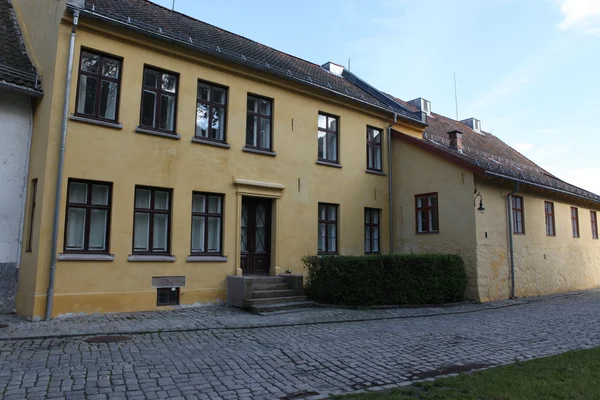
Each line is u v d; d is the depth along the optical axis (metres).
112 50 11.31
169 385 5.66
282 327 9.82
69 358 6.77
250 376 6.15
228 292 12.71
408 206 17.20
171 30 13.09
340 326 10.10
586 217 22.17
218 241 13.05
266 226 14.41
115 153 11.16
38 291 9.85
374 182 17.28
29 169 11.20
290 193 14.63
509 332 9.59
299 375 6.26
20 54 11.84
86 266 10.54
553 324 10.66
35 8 12.06
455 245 15.48
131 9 13.34
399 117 18.28
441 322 10.85
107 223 11.07
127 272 11.13
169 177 12.02
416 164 17.08
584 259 21.11
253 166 13.78
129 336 8.44
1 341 7.84
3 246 10.80
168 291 11.84
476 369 6.60
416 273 13.62
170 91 12.45
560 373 6.12
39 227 10.03
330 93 15.84
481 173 14.79
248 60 13.58
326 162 15.78
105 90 11.32
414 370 6.56
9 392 5.25
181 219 12.15
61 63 10.48
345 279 12.85
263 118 14.46
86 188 10.90
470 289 14.91
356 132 16.94
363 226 16.69
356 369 6.59
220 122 13.43
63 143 10.29
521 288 16.62
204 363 6.72
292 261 14.44
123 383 5.68
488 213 15.59
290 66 16.98
